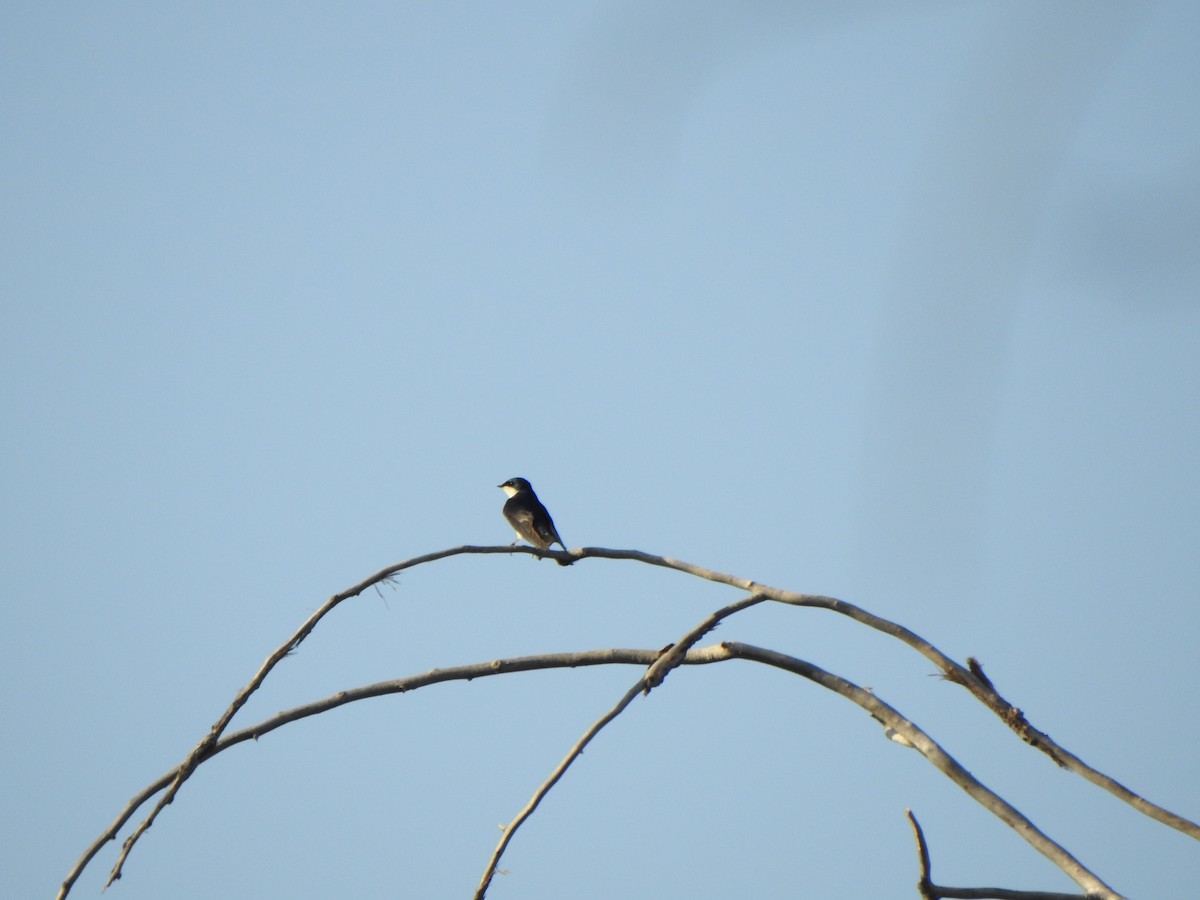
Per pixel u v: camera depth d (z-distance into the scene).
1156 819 11.45
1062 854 10.99
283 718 12.38
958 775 11.55
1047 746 12.01
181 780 12.02
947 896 10.91
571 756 11.98
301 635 12.44
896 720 11.90
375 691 12.57
